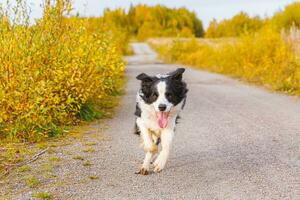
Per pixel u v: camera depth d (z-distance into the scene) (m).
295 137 8.91
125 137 8.95
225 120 10.58
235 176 6.62
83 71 10.59
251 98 14.22
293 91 15.46
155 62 35.84
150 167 7.06
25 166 6.95
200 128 9.73
